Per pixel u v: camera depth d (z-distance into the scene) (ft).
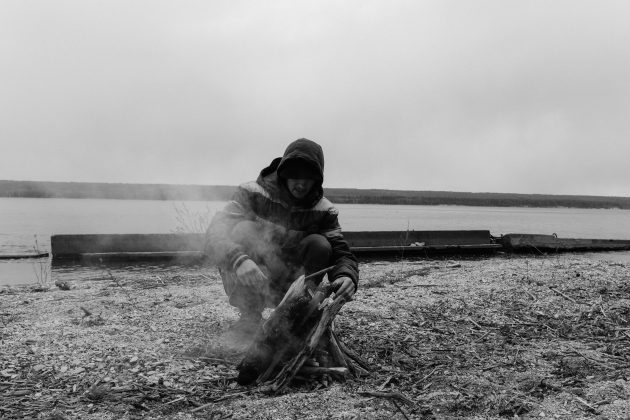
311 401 10.18
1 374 11.43
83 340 13.70
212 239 12.26
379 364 12.69
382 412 9.84
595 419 9.59
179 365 12.13
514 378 11.75
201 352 12.93
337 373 11.39
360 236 51.19
